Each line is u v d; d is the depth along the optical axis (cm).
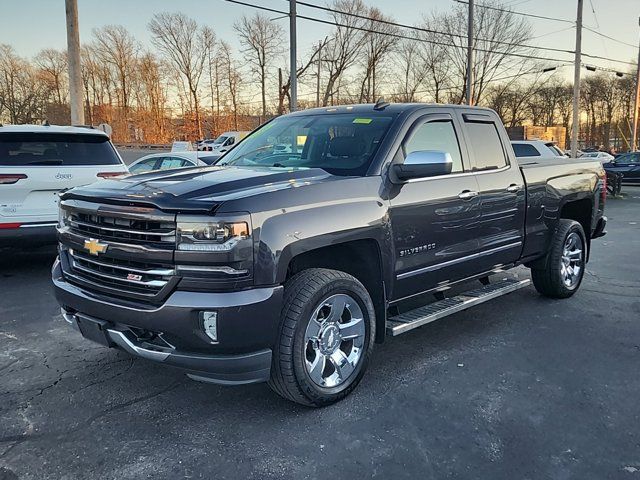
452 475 280
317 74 5178
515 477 278
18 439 311
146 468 284
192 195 307
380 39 5391
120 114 6062
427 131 431
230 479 275
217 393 371
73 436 315
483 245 471
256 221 301
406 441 311
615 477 278
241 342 300
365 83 5669
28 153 683
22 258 820
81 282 344
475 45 4881
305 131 446
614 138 6938
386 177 383
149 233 303
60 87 6925
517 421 335
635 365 423
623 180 2614
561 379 396
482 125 492
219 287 293
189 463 288
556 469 286
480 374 404
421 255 408
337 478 276
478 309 570
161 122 5859
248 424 329
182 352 305
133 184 342
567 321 531
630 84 6669
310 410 346
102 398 362
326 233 331
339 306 351
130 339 321
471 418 338
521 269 731
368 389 377
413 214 396
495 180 480
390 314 420
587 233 644
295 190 328
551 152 1405
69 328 502
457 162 453
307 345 336
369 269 382
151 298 305
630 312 561
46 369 410
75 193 350
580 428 327
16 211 654
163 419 335
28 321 522
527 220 527
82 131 723
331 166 401
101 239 327
